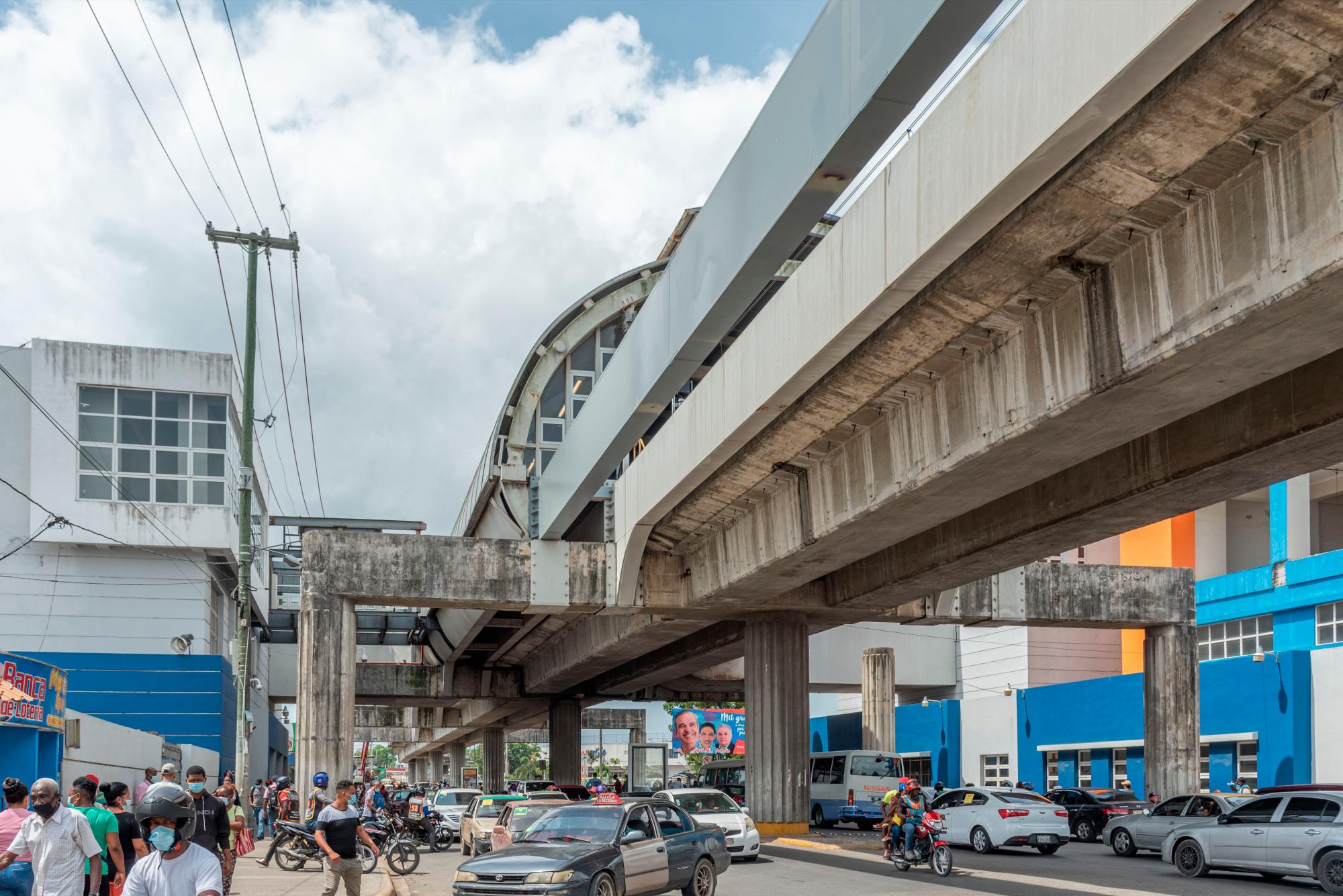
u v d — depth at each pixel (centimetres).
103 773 2569
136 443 4222
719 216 2058
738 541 2994
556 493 3325
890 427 2145
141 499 4188
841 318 1742
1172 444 2005
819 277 1841
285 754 7400
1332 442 1739
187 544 4156
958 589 3716
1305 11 1006
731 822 2505
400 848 2327
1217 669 4209
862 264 1673
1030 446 1781
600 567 3391
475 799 2866
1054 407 1614
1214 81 1116
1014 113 1273
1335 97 1101
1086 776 4738
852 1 1522
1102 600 3838
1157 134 1206
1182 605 3891
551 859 1434
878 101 1462
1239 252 1255
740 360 2223
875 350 1870
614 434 2764
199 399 4309
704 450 2452
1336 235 1119
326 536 3250
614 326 4478
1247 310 1244
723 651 4344
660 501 2858
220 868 679
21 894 964
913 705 6062
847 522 2356
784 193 1744
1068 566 3844
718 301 2052
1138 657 5553
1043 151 1229
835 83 1574
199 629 4194
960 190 1387
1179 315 1356
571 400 4394
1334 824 2005
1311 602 4503
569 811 1633
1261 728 3966
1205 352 1363
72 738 2347
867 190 1664
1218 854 2192
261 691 5444
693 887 1695
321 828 1303
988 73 1328
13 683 2025
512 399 4266
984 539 2614
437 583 3288
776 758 3434
